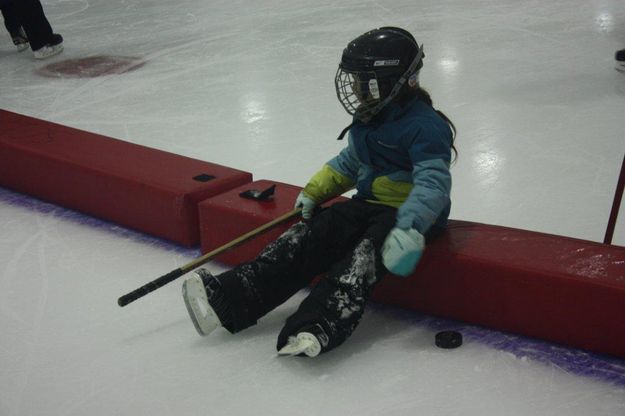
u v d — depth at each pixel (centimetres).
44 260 332
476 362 250
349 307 243
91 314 287
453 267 265
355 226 266
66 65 677
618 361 248
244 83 596
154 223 346
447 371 246
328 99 548
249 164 438
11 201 396
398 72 246
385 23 761
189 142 479
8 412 234
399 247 237
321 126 495
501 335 264
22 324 282
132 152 383
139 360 258
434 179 244
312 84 584
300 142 468
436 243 272
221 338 269
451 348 257
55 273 320
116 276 316
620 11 775
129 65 666
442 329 270
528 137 461
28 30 691
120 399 238
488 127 480
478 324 270
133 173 353
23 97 590
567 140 454
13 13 714
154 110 545
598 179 399
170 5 897
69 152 382
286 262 264
